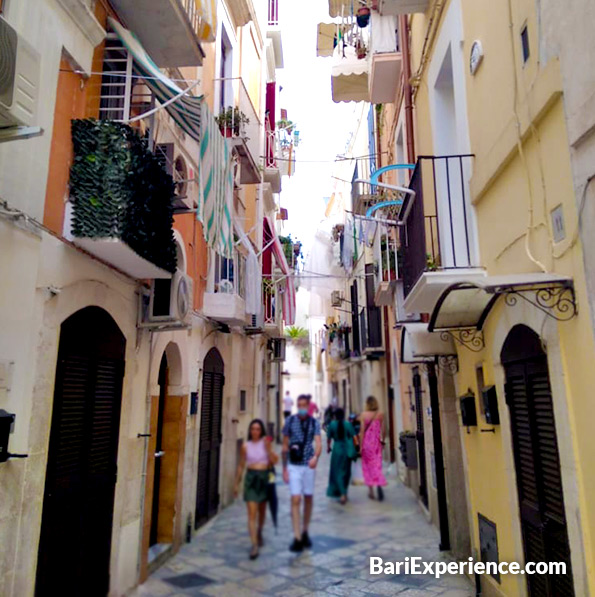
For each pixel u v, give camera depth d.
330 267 13.09
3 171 3.42
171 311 5.38
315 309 13.62
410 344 6.45
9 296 3.40
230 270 8.82
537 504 3.52
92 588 4.50
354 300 12.91
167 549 6.04
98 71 4.83
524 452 3.79
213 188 5.57
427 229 6.38
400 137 8.98
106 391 4.83
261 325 9.95
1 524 3.29
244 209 10.90
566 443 3.02
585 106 2.72
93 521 4.55
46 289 3.77
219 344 8.75
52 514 3.97
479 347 4.83
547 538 3.38
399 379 11.23
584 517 2.87
